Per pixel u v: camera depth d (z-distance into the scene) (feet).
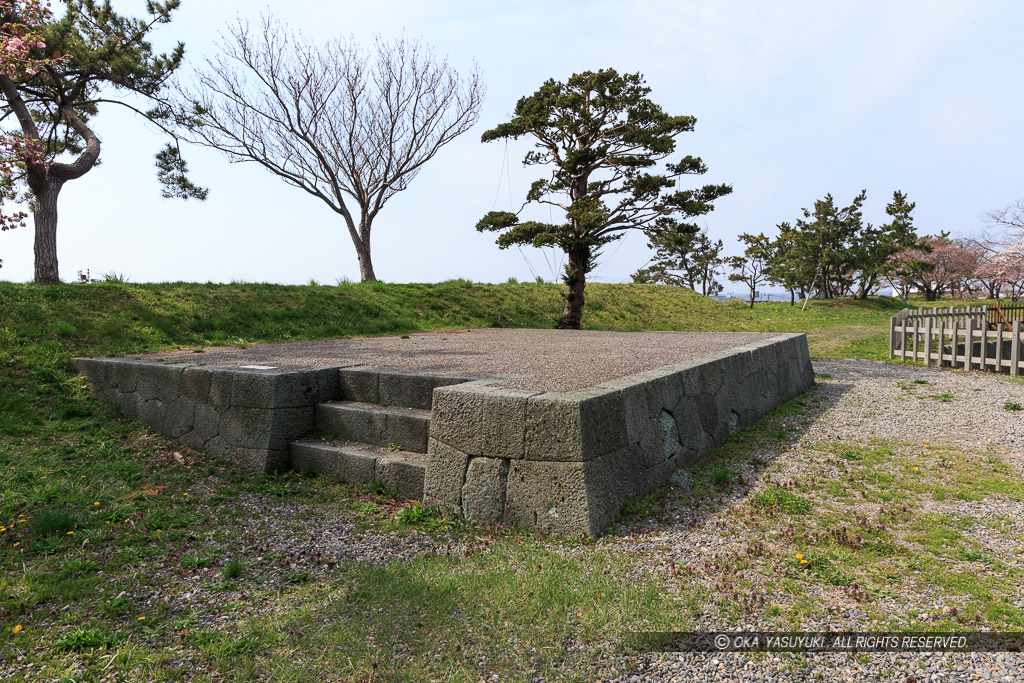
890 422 22.61
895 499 14.89
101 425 20.70
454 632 9.12
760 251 134.92
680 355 24.13
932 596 10.08
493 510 13.79
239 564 11.43
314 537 13.23
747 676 7.97
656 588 10.30
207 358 23.95
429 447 14.93
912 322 40.70
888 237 122.52
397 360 23.27
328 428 18.79
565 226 47.96
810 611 9.59
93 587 10.62
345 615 9.75
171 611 9.94
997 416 22.98
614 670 8.15
